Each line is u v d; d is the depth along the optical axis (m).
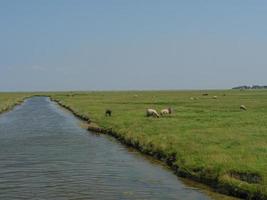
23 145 42.94
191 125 49.31
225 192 23.45
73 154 36.94
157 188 24.67
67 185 25.44
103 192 23.78
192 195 23.14
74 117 80.12
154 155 35.03
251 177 24.08
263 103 100.25
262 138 37.81
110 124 56.41
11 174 28.62
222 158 28.27
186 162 28.86
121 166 31.27
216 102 107.25
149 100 127.62
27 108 113.25
